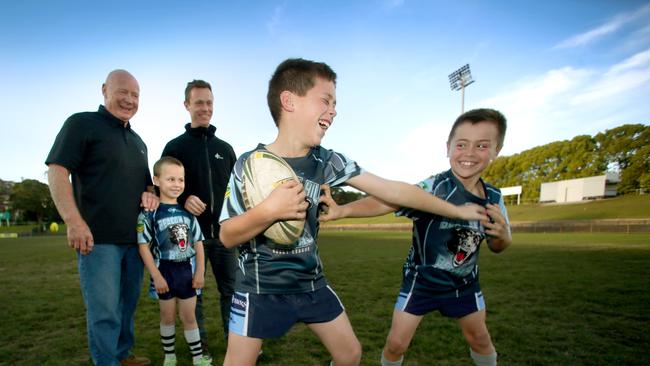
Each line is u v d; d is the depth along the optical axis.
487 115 2.34
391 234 31.86
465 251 2.35
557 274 7.38
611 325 3.97
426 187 2.51
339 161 2.02
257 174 1.71
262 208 1.44
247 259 1.75
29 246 19.92
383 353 2.53
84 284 2.72
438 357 3.13
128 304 3.09
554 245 14.84
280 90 1.83
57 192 2.58
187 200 3.33
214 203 3.65
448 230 2.35
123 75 3.00
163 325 3.04
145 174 3.18
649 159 55.22
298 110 1.80
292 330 3.96
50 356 3.30
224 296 3.65
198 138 3.76
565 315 4.37
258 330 1.68
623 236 21.84
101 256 2.74
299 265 1.74
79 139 2.71
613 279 6.73
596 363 2.95
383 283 6.81
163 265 3.08
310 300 1.77
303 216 1.53
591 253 11.33
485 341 2.46
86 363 3.14
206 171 3.66
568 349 3.26
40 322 4.42
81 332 4.02
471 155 2.36
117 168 2.86
